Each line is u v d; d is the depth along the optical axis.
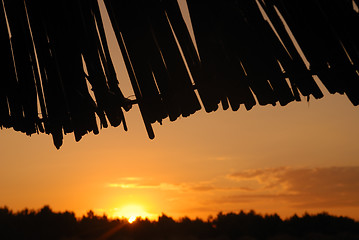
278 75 1.36
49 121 1.59
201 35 1.40
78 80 1.55
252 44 1.37
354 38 1.31
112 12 1.49
